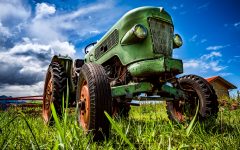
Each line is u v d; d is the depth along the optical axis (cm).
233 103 644
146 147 171
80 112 250
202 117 300
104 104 221
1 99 558
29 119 372
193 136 207
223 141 178
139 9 304
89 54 412
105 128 216
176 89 303
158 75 281
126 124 253
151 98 290
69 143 142
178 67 278
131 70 293
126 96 277
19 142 164
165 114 477
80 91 269
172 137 211
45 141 183
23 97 573
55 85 359
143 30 288
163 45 298
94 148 174
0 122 258
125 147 183
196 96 317
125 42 304
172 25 315
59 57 384
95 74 235
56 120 129
